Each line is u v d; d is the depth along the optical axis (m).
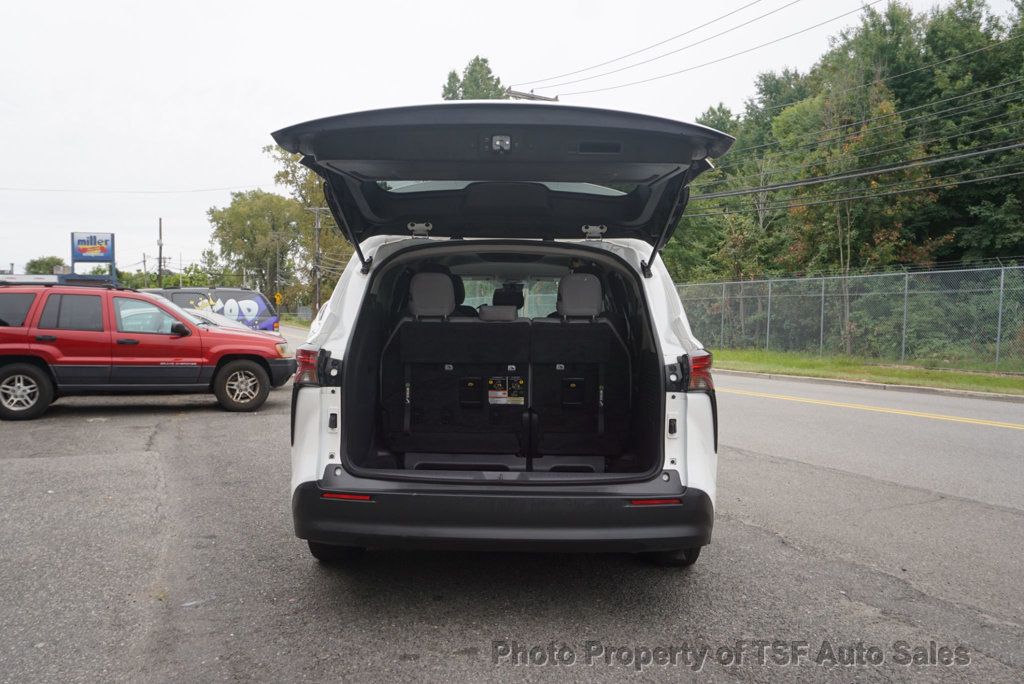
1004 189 29.53
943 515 5.77
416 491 3.57
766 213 44.94
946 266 31.48
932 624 3.75
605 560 4.71
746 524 5.50
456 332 4.36
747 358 24.89
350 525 3.59
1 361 10.33
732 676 3.18
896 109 33.25
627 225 4.20
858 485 6.75
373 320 4.23
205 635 3.52
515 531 3.52
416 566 4.55
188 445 8.52
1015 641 3.55
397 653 3.35
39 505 5.82
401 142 3.41
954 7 34.34
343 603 3.94
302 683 3.06
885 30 34.22
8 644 3.40
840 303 23.38
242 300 21.11
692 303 29.20
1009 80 30.58
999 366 18.84
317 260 66.69
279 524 5.37
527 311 6.08
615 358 4.43
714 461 3.84
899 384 17.23
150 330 10.86
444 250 4.20
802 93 57.97
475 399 4.46
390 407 4.45
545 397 4.47
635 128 3.28
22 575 4.29
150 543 4.89
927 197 29.91
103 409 11.59
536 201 4.06
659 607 3.94
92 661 3.23
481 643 3.47
